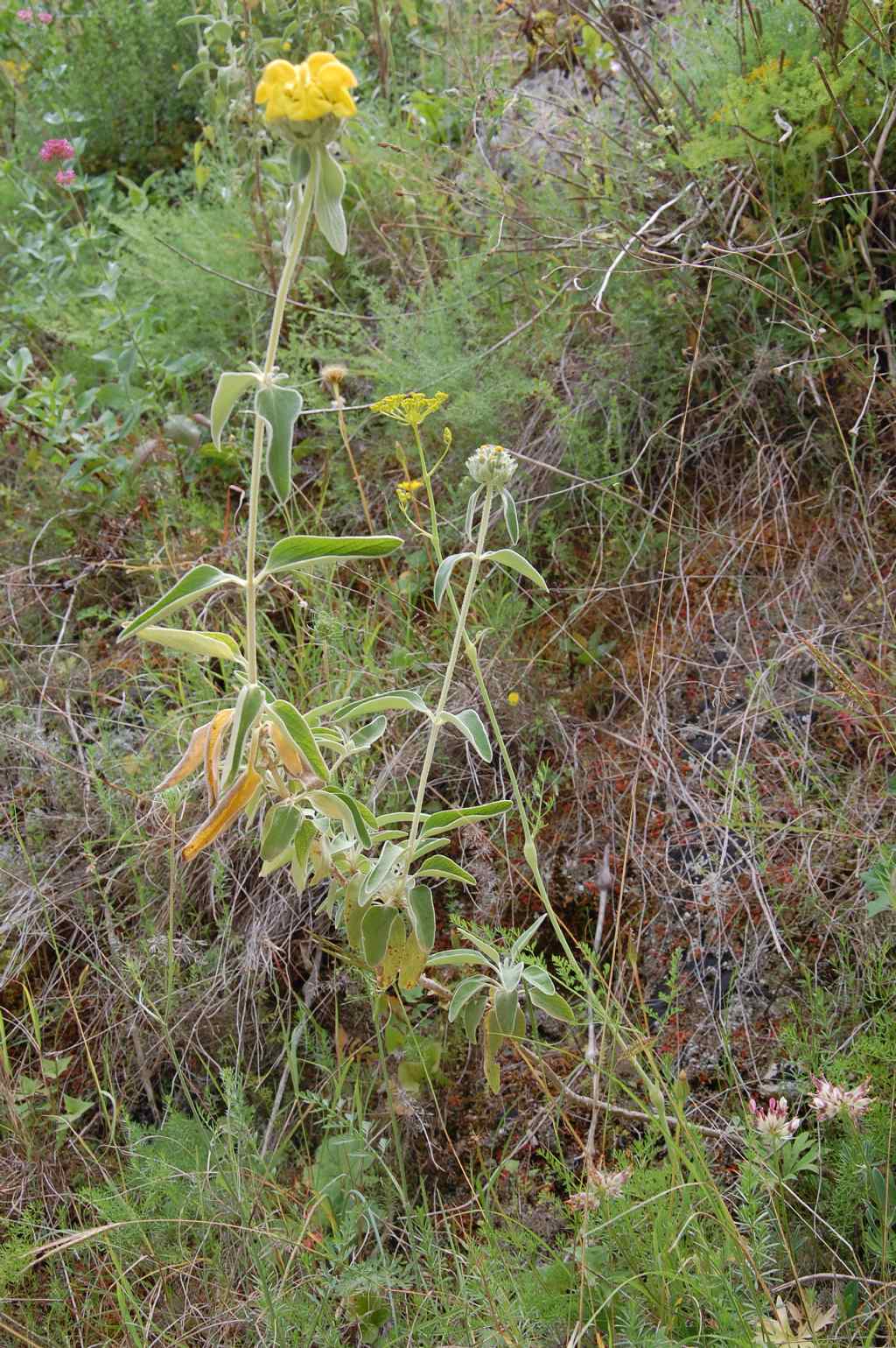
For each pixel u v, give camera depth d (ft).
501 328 10.38
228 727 5.25
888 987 6.42
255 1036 7.66
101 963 7.79
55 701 9.23
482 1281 5.55
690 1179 5.92
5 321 12.76
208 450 10.25
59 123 14.76
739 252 8.34
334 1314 6.10
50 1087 7.20
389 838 5.91
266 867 5.56
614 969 7.34
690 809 7.75
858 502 8.46
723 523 9.02
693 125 9.95
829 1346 5.22
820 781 7.43
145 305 11.56
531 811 7.86
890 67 8.89
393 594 8.81
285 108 4.17
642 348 9.46
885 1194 5.55
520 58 13.56
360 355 10.94
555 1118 6.65
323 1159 6.84
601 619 8.99
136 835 8.18
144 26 15.24
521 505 9.37
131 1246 6.48
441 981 7.50
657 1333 5.18
